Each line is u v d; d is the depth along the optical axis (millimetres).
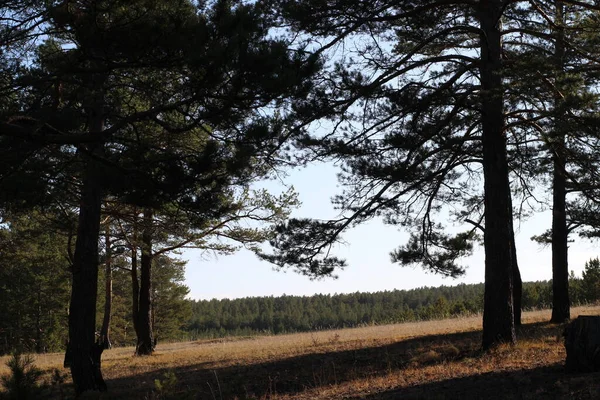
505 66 14133
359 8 13539
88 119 11156
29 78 8484
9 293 55188
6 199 10070
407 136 13477
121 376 17469
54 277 54406
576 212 19406
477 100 13305
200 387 14016
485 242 14422
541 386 9188
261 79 7641
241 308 179500
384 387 11227
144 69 9203
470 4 14312
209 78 7676
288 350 19859
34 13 8922
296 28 13484
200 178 9312
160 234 23812
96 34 7738
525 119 14523
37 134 7676
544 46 14875
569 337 9977
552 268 20250
